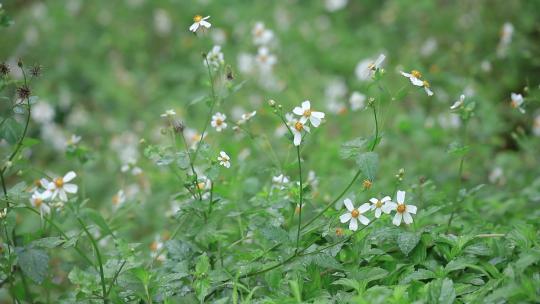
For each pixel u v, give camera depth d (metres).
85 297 3.11
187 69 8.15
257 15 9.12
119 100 7.68
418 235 3.16
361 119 6.20
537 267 3.00
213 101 3.60
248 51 8.00
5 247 3.25
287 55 8.09
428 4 7.66
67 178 3.17
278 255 3.35
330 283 3.15
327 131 6.13
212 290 3.16
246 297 3.10
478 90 6.02
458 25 7.27
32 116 6.98
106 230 3.32
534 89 6.24
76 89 8.24
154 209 5.19
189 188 3.38
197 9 9.18
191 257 3.37
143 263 3.83
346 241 3.23
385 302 2.77
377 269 3.10
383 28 8.38
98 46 8.72
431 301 2.75
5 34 9.10
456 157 5.39
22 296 3.43
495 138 5.61
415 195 3.84
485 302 2.69
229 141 5.36
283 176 3.57
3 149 4.46
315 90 7.21
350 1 9.48
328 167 5.16
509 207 4.32
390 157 5.40
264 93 6.98
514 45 6.15
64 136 6.89
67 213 3.62
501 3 6.79
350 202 3.11
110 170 6.19
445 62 6.58
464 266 3.01
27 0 10.46
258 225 3.41
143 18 9.27
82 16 9.56
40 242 3.02
